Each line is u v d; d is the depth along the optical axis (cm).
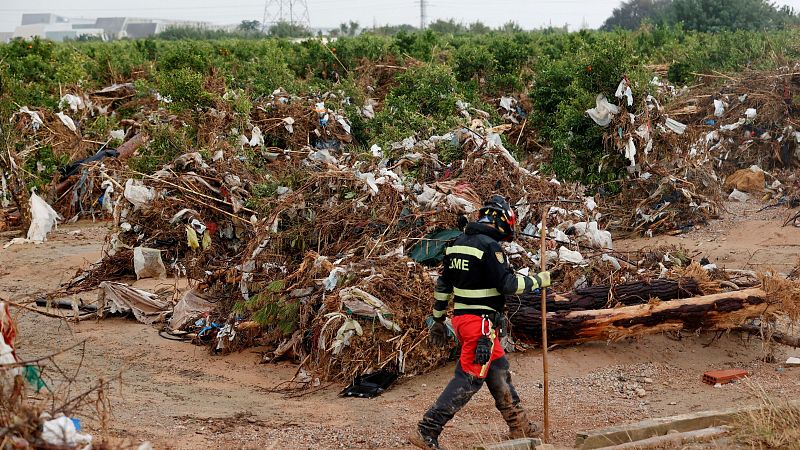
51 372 837
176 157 1322
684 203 1464
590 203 1176
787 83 1692
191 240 1167
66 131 1944
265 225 988
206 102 1566
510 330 847
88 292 1207
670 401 741
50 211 1634
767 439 585
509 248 955
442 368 842
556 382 795
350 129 1727
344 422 711
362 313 810
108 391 762
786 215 1436
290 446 653
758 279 888
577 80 1476
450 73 1808
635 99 1424
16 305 586
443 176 1128
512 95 2030
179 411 735
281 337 914
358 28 6675
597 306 855
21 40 2830
